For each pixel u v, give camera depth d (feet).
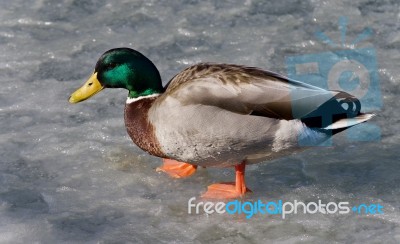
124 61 33.50
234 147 31.53
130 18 48.16
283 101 30.81
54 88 41.22
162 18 48.11
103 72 34.04
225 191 33.17
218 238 30.27
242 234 30.50
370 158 35.65
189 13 48.57
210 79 31.50
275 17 48.14
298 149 31.86
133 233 30.50
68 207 32.09
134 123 33.19
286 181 34.17
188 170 34.86
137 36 46.24
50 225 30.71
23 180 33.81
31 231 30.27
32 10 48.70
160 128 32.07
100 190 33.40
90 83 34.45
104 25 47.47
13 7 48.98
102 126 38.01
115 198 32.89
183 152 32.24
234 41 45.60
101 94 40.93
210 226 31.04
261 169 35.19
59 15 48.37
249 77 31.32
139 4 49.62
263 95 30.89
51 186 33.53
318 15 48.32
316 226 30.86
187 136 31.48
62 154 35.86
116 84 33.91
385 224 30.81
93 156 35.81
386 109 39.32
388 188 33.35
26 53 44.24
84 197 32.86
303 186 33.71
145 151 33.91
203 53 44.39
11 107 39.37
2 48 44.57
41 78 42.09
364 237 29.96
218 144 31.42
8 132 37.32
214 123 30.99
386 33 46.32
